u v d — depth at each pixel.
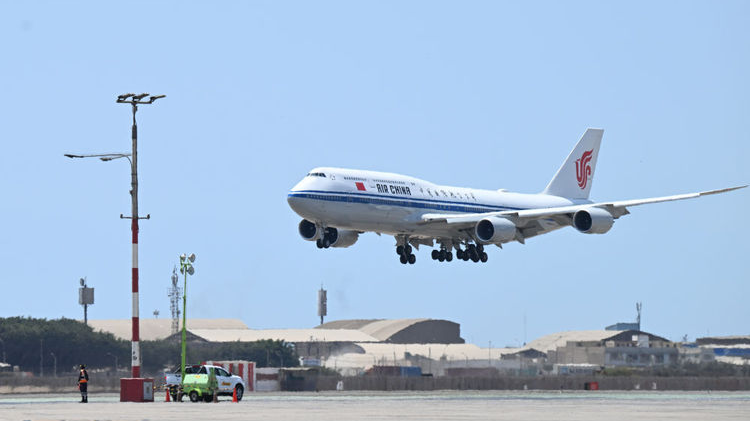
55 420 94.69
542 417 100.38
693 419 98.38
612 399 156.88
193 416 100.81
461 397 166.12
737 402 144.25
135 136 137.75
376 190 168.00
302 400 148.75
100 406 126.00
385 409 116.38
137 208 136.62
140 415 103.25
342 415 102.56
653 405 131.25
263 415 102.50
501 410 114.56
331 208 162.12
